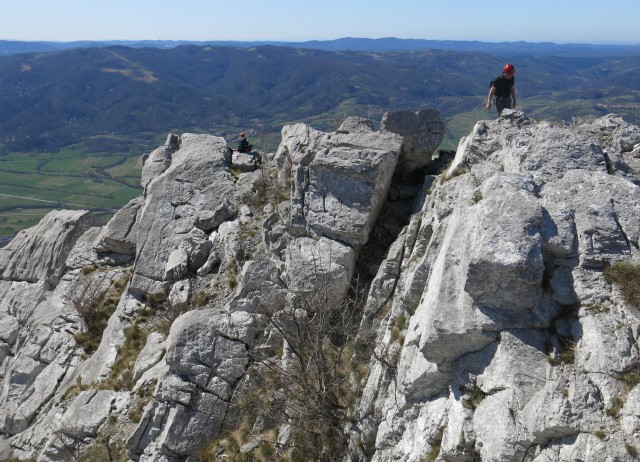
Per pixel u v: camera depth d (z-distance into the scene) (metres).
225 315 19.30
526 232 10.28
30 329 26.62
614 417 8.38
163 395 17.80
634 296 9.48
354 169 18.30
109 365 21.89
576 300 9.95
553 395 8.95
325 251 18.39
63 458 18.97
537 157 12.41
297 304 18.38
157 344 21.20
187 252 23.97
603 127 15.42
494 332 10.29
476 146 15.47
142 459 17.16
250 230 23.28
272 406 17.05
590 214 10.62
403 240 16.62
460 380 10.67
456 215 12.26
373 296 16.53
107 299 26.12
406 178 21.16
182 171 26.80
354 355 16.28
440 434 10.84
